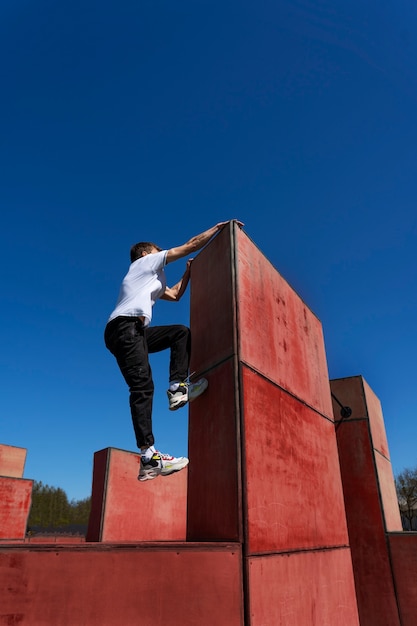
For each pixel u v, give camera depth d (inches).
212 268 143.3
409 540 240.7
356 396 283.6
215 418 120.2
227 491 108.1
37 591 77.2
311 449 153.8
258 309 139.6
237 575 94.6
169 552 89.1
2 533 599.8
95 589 80.6
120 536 396.5
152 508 435.2
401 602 231.3
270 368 137.0
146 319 114.9
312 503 142.2
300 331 173.0
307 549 129.0
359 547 251.0
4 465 729.6
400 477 1293.1
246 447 110.3
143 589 83.9
